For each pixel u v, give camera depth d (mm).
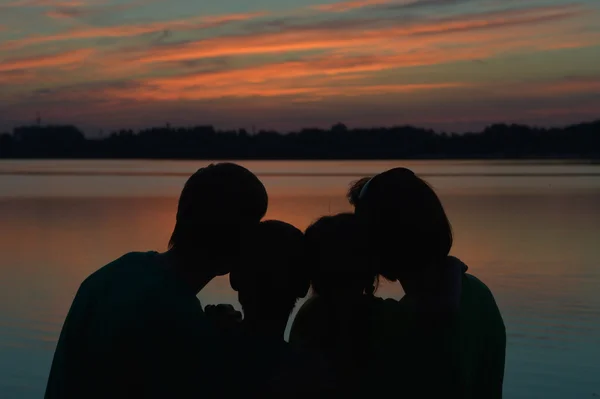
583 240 18453
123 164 187125
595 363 7242
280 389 1993
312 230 2104
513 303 10328
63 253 16156
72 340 1990
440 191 47688
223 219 2029
